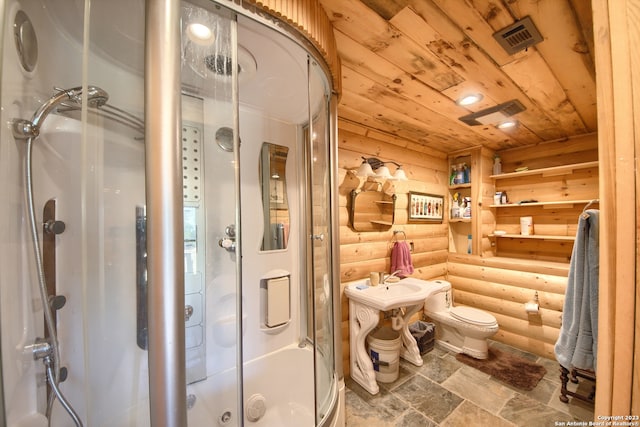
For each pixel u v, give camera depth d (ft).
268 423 4.74
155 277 2.03
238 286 3.28
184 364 2.12
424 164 9.11
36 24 2.19
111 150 2.25
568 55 3.89
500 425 4.85
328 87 4.26
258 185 5.39
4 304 1.90
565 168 7.54
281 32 2.98
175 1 2.13
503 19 3.25
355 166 7.07
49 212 2.34
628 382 1.21
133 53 2.16
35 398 2.18
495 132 7.57
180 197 2.10
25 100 2.08
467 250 9.71
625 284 1.24
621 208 1.26
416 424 4.91
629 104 1.24
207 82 2.87
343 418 4.72
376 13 3.21
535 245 8.59
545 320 7.28
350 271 6.93
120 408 2.38
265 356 5.27
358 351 6.23
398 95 5.30
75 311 2.48
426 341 7.49
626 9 1.27
